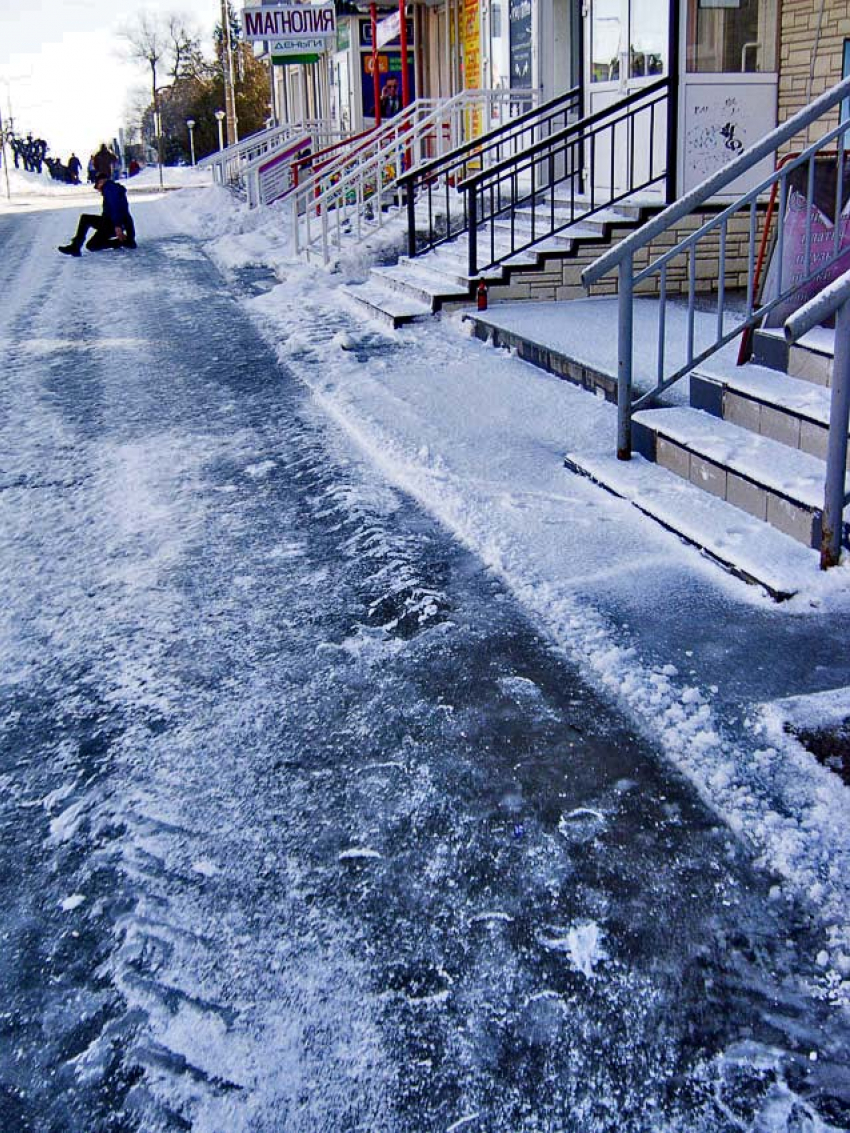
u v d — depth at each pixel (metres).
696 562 4.88
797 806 3.20
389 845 3.17
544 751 3.58
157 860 3.17
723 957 2.68
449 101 13.98
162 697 4.10
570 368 7.68
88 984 2.71
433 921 2.86
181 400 8.40
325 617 4.67
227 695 4.09
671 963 2.67
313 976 2.70
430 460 6.43
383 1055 2.46
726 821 3.17
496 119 15.73
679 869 2.99
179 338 10.78
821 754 3.42
